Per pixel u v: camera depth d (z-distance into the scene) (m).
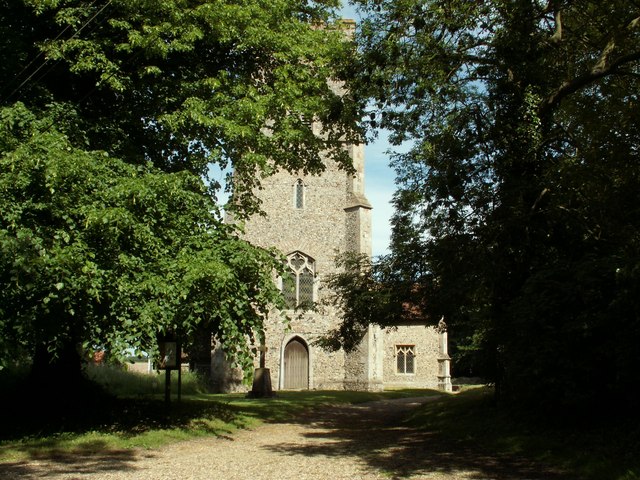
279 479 7.24
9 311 8.48
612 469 6.94
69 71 11.77
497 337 10.28
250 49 13.51
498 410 11.77
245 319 10.72
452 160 10.94
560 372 8.46
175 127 11.48
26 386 12.73
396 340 33.34
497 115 10.75
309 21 15.75
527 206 10.54
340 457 9.00
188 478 7.29
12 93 10.74
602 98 13.26
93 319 9.04
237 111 12.12
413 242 13.16
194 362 28.41
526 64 10.77
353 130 13.70
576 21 12.93
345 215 29.75
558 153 11.82
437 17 11.20
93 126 11.45
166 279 9.38
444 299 11.55
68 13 10.62
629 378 7.61
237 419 13.65
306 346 28.62
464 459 8.68
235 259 10.63
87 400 12.90
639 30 11.79
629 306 7.66
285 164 14.82
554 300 8.57
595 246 10.25
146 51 11.15
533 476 7.32
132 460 8.54
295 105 13.25
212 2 12.12
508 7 10.72
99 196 9.34
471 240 10.91
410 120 12.14
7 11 11.06
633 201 10.84
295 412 16.72
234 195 15.16
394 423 14.48
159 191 9.96
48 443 9.32
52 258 8.26
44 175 8.77
